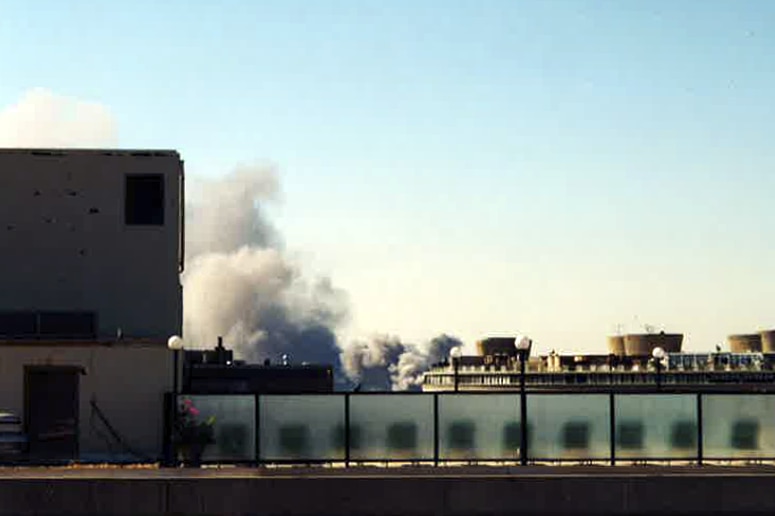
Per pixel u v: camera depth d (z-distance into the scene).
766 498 37.84
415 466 43.12
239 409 44.38
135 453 47.56
